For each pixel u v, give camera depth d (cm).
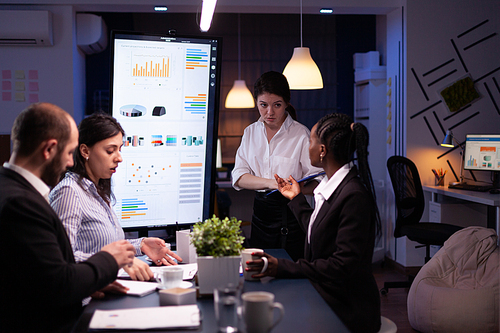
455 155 451
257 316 101
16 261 116
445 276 308
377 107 541
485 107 450
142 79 218
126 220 221
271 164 250
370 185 154
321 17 715
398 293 395
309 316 118
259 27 717
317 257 158
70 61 457
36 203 122
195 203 230
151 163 222
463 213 426
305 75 377
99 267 128
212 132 228
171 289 131
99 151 169
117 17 673
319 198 164
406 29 440
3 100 452
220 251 133
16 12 434
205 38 223
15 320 120
